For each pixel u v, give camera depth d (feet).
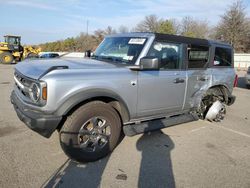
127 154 13.06
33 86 10.78
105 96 11.82
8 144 13.47
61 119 10.75
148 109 13.99
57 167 11.45
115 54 14.66
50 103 10.44
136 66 12.91
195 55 16.17
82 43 208.44
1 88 29.55
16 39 80.84
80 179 10.62
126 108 12.85
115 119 12.48
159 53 14.06
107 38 16.92
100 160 12.29
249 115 22.26
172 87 14.80
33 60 14.39
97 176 10.89
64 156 12.49
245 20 174.29
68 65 12.26
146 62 12.28
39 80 10.45
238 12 172.45
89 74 11.43
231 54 19.31
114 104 13.15
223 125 18.86
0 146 13.17
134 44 13.98
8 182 10.10
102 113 11.93
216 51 17.76
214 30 195.42
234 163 12.80
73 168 11.44
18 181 10.21
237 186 10.74
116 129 12.62
